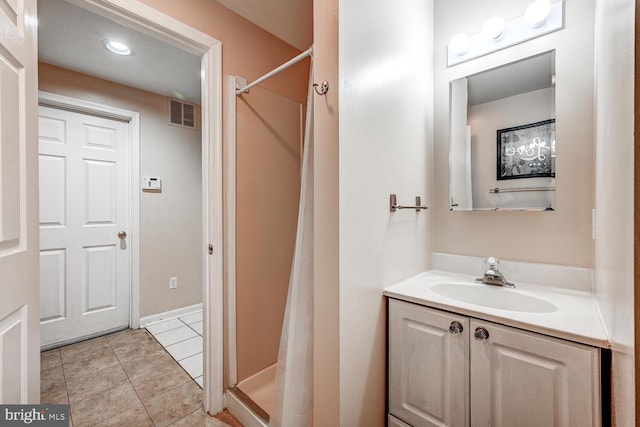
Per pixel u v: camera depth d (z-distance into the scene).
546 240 1.32
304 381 1.18
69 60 2.16
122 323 2.63
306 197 1.25
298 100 2.08
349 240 1.02
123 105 2.56
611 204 0.66
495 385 0.96
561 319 0.92
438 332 1.08
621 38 0.53
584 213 1.22
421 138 1.52
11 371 0.74
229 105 1.61
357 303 1.06
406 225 1.39
